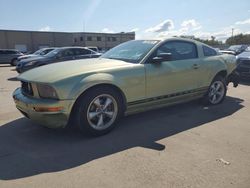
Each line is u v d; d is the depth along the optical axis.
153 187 2.77
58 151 3.66
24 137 4.18
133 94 4.46
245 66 9.46
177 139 4.07
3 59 23.80
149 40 5.18
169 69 4.92
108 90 4.17
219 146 3.80
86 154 3.56
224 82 6.23
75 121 4.03
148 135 4.24
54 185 2.83
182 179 2.92
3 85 9.91
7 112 5.63
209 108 5.86
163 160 3.37
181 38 5.44
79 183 2.86
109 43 74.88
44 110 3.75
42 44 62.12
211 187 2.78
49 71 4.18
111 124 4.31
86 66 4.32
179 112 5.51
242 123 4.85
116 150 3.68
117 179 2.93
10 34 57.75
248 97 7.10
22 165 3.27
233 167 3.19
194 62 5.43
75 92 3.80
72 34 65.88
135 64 4.55
